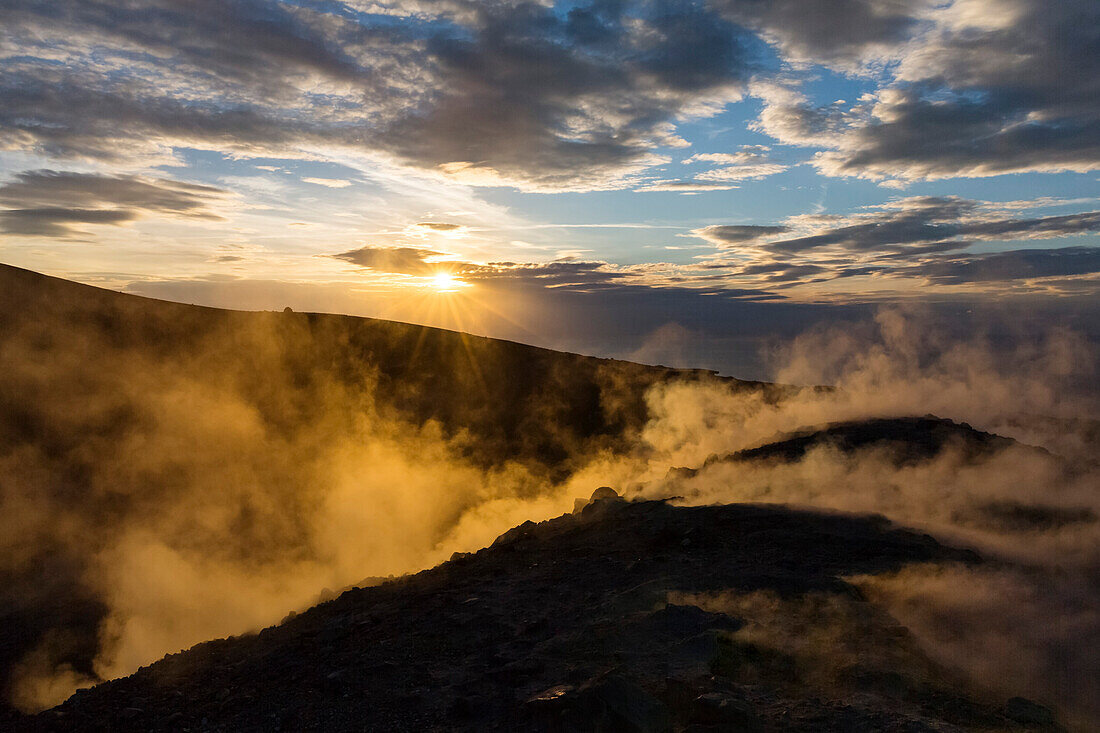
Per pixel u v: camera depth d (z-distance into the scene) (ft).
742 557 27.35
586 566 28.45
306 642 24.18
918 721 14.34
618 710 15.15
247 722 18.81
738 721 14.67
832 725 14.65
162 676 23.43
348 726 17.70
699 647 18.71
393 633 23.26
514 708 16.92
